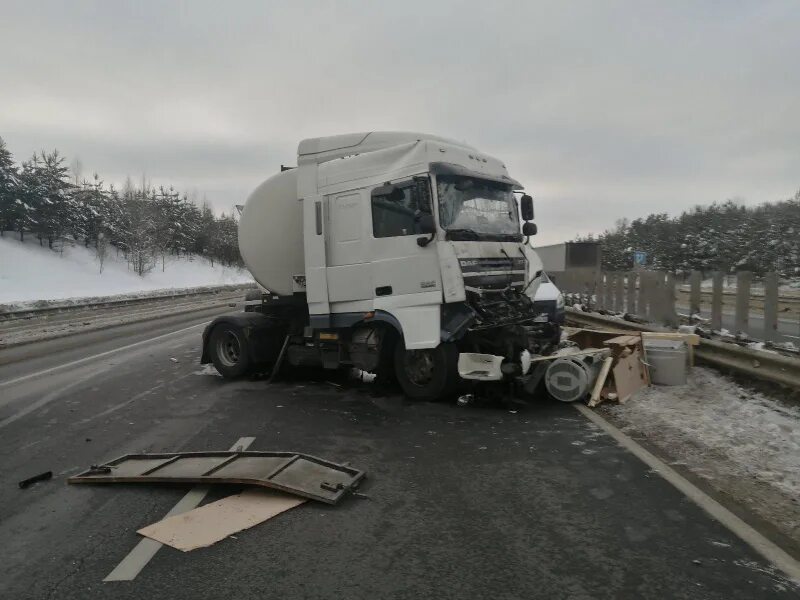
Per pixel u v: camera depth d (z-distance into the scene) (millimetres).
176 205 70312
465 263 6914
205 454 5062
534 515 3906
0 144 45719
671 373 7508
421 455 5242
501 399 7305
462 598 2928
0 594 3031
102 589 3066
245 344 9062
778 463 4711
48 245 49281
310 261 8023
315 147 8117
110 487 4562
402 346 7574
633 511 3930
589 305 17406
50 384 8953
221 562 3334
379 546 3508
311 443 5676
